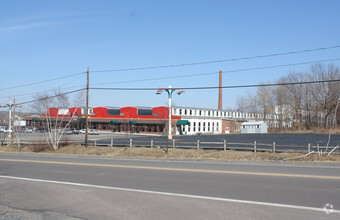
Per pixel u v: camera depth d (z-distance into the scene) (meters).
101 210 7.31
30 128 72.25
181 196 8.46
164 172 13.08
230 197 8.21
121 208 7.41
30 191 9.71
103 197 8.59
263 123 55.09
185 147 25.03
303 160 17.53
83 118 71.06
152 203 7.78
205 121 75.75
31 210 7.53
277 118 75.19
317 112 64.75
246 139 35.94
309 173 12.17
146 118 67.88
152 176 12.03
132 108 70.56
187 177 11.60
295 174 11.88
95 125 77.06
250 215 6.55
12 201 8.48
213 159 18.58
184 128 69.75
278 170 13.23
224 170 13.36
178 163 16.86
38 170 14.58
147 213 6.92
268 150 20.52
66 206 7.79
